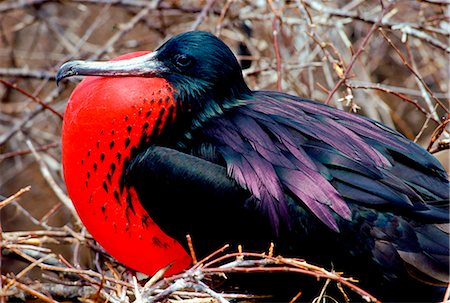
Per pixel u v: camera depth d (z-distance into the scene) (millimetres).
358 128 6797
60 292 7156
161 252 6754
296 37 9633
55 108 10070
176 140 6742
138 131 6562
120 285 6629
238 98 6992
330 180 6441
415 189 6500
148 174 6504
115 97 6539
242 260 6125
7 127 10406
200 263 6012
